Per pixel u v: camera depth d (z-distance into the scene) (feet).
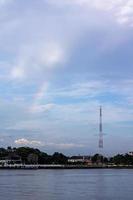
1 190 483.10
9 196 414.62
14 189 497.46
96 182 642.22
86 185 572.92
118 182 643.04
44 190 485.15
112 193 447.83
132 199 393.70
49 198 399.65
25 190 482.69
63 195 426.51
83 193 448.65
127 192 460.55
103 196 418.72
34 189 498.69
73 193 448.24
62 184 592.60
